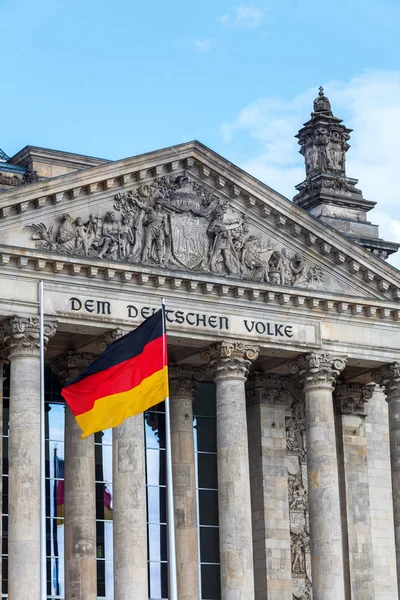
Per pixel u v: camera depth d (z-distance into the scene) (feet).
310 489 287.69
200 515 306.55
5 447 283.59
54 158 309.01
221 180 285.84
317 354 291.79
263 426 309.42
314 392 291.99
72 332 271.28
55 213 268.00
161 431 307.58
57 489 290.15
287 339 288.71
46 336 259.80
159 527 300.40
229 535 272.31
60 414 294.66
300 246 295.28
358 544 311.27
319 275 296.92
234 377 280.92
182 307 277.23
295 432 314.76
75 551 275.18
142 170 277.03
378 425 325.01
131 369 227.20
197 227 282.77
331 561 281.74
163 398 225.35
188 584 288.92
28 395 256.11
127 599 257.75
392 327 304.71
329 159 345.51
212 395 317.22
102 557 292.81
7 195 260.62
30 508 250.98
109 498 296.92
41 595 212.43
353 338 298.56
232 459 276.00
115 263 267.80
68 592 274.57
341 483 313.94
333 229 295.69
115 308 268.82
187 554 290.35
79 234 268.41
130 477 262.88
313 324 293.64
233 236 286.87
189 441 296.10
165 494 303.27
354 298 296.30
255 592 302.66
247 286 282.77
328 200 340.39
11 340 258.78
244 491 274.98
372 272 301.22
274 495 306.96
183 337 276.00
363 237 338.34
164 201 279.49
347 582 308.60
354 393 318.65
